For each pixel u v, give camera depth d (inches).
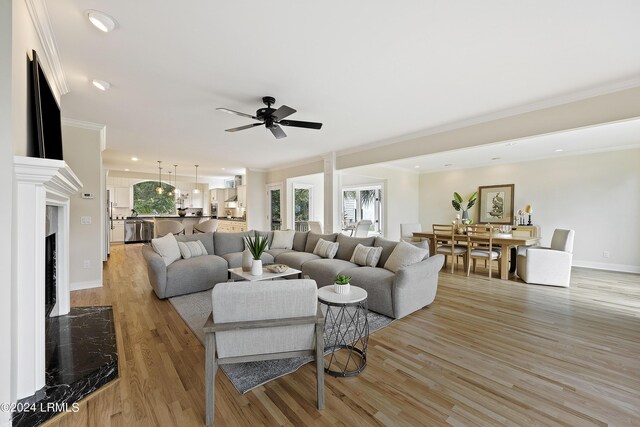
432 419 61.6
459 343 96.8
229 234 198.4
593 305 136.0
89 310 122.3
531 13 70.3
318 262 156.5
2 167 55.3
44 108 81.4
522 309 130.5
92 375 73.0
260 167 316.8
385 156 197.2
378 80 106.0
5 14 55.4
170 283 141.7
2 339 54.9
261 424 60.1
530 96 120.6
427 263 127.6
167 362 83.8
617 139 188.2
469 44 83.5
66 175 86.8
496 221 276.2
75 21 72.6
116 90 113.8
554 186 243.1
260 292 61.6
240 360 63.9
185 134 179.3
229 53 88.2
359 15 71.0
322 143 203.6
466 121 151.6
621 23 73.5
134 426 59.3
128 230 355.6
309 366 82.3
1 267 54.9
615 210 215.5
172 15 70.5
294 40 81.7
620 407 65.2
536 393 70.3
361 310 127.7
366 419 61.6
